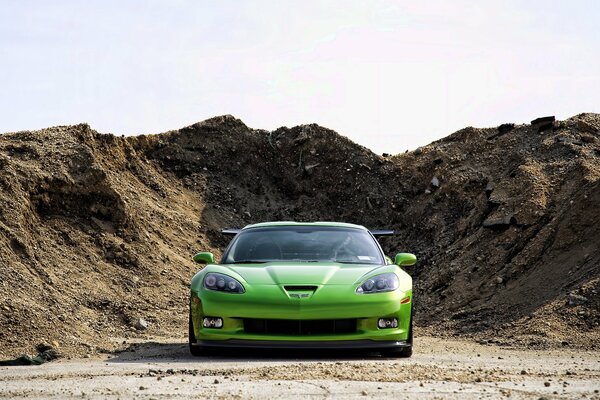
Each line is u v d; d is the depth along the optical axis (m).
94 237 15.09
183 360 8.05
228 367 7.08
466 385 5.71
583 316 10.74
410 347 8.29
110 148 18.73
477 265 14.34
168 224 17.73
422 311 13.91
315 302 7.80
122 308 12.74
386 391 5.35
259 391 5.37
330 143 21.25
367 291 8.00
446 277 14.67
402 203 19.53
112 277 14.27
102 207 15.78
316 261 8.79
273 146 21.34
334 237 9.34
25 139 16.62
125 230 15.84
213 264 8.73
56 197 15.27
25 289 11.88
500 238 14.70
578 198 13.98
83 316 11.95
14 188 14.55
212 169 20.53
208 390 5.45
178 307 13.81
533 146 18.16
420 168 19.91
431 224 18.14
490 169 18.48
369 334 7.86
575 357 8.76
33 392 5.50
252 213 19.81
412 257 9.27
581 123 18.06
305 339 7.74
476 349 9.69
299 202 20.31
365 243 9.34
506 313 12.28
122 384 5.88
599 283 11.31
